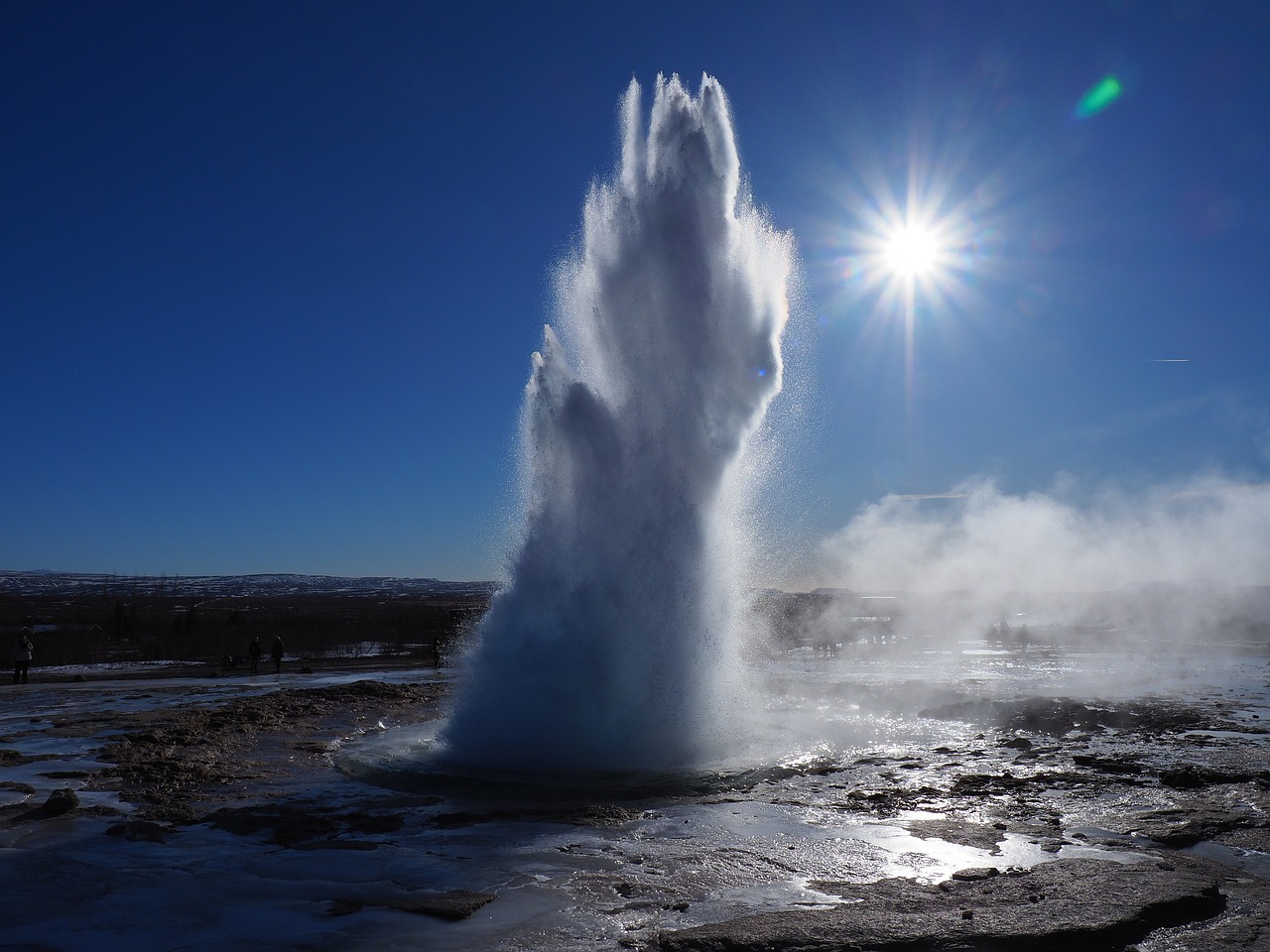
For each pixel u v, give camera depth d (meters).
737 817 8.58
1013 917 5.67
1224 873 6.71
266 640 45.19
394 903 6.11
